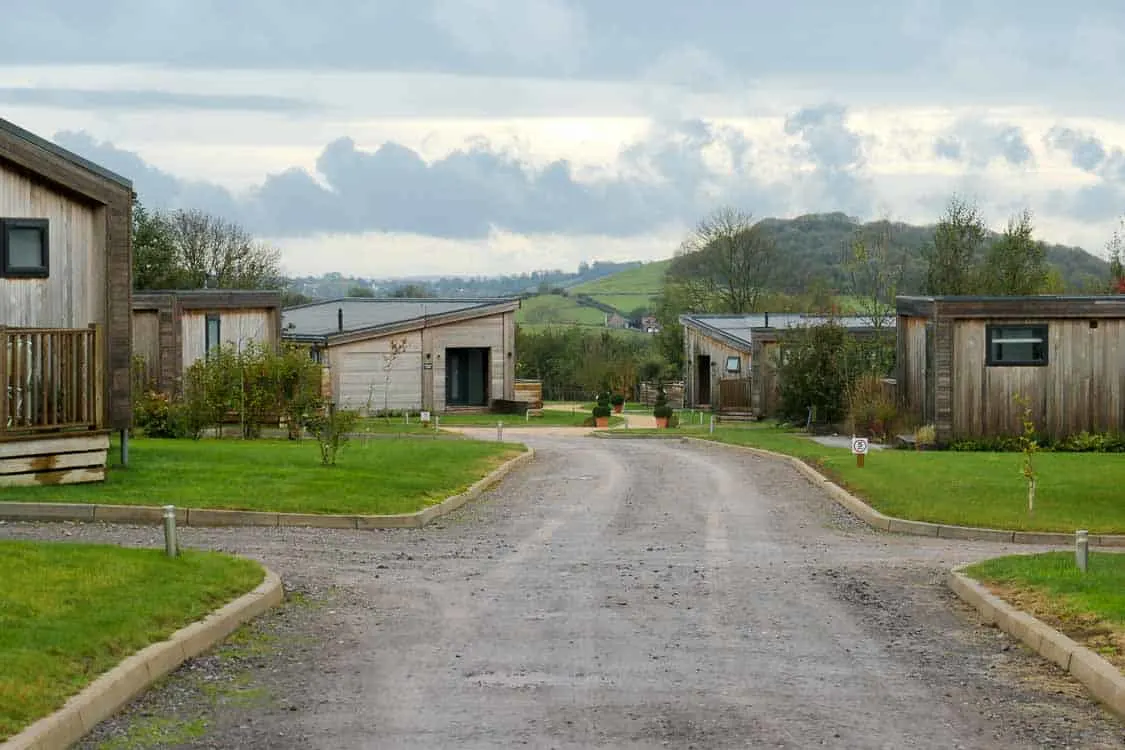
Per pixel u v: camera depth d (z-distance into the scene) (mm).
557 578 14500
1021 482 23234
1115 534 18375
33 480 19062
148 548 13883
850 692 9383
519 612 12375
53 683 8547
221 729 8328
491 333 55250
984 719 8719
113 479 20078
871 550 17266
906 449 32219
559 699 9062
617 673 9891
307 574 14219
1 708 7867
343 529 18594
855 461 27750
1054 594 12141
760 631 11609
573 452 35594
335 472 22781
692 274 86062
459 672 9883
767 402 50812
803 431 42500
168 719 8562
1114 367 31391
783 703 9023
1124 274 54406
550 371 79312
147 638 9984
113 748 7918
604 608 12641
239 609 11461
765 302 83438
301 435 32625
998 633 11594
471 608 12555
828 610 12664
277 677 9703
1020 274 56281
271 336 38875
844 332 42781
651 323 109438
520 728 8312
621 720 8508
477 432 45531
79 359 19625
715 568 15398
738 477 27969
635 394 74188
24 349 19125
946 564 15797
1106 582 12508
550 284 172750
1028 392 31406
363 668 10008
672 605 12852
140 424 31219
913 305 34531
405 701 9000
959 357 31406
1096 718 8797
